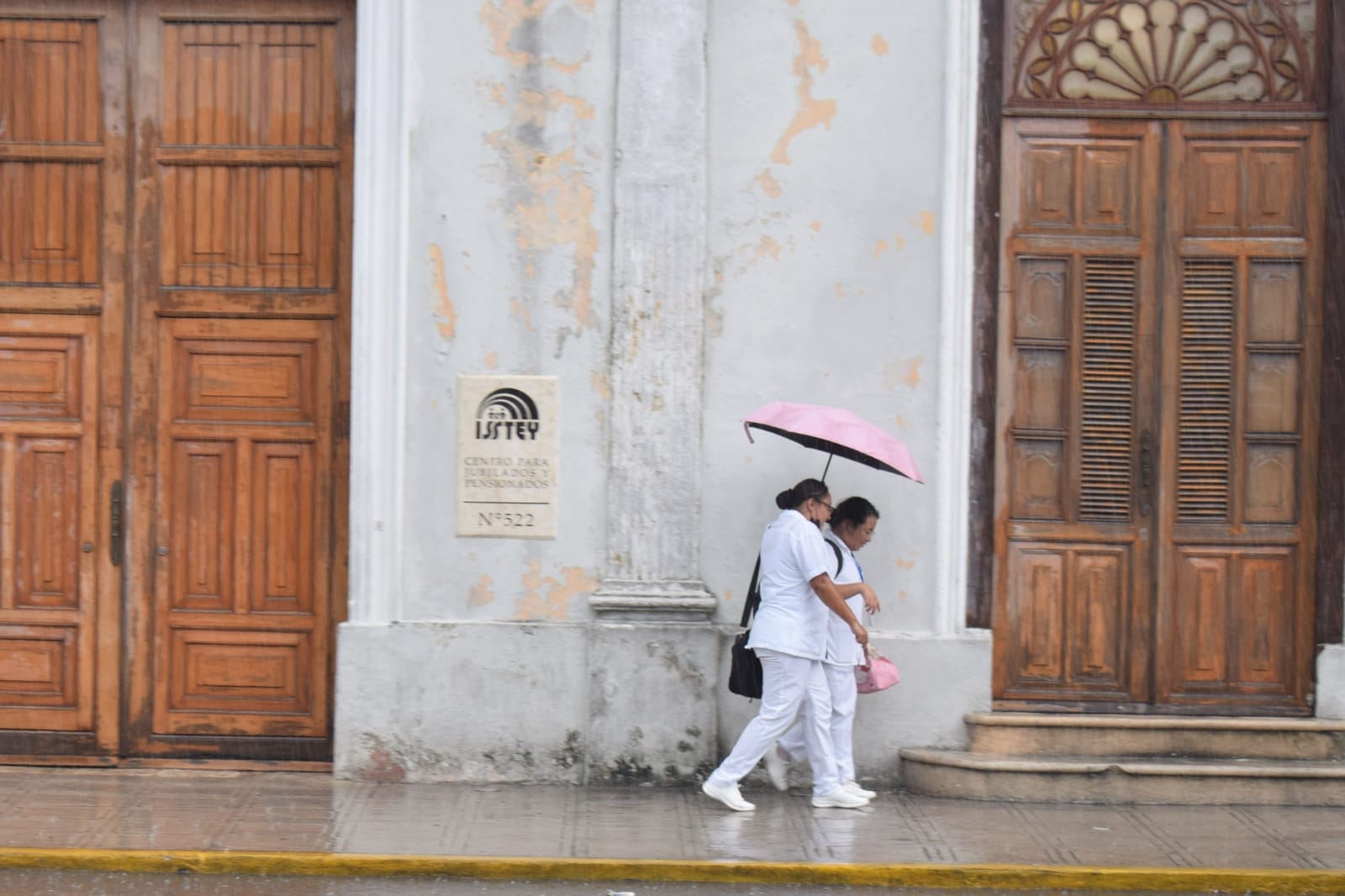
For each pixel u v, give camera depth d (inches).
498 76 693.3
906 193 695.7
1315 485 709.3
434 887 561.6
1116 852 594.2
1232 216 711.1
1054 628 712.4
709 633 689.6
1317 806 668.7
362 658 693.3
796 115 695.7
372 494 694.5
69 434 717.3
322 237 713.0
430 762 693.9
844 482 699.4
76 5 712.4
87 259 716.0
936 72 694.5
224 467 716.0
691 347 694.5
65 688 719.1
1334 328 703.7
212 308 713.0
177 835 598.9
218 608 717.9
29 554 719.7
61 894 540.7
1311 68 709.3
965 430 699.4
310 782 694.5
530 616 698.2
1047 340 711.1
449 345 696.4
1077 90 713.0
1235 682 711.7
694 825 629.6
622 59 691.4
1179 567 712.4
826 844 602.9
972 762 674.8
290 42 711.7
